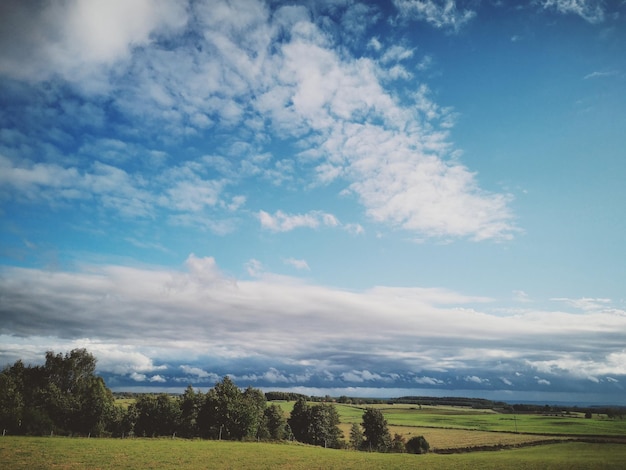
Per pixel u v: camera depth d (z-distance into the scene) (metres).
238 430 94.75
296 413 116.38
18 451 57.22
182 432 95.38
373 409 114.69
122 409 94.56
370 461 67.94
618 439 115.75
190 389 102.19
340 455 75.31
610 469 62.19
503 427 153.38
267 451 73.69
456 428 150.25
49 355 98.56
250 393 118.38
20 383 90.81
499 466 64.81
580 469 62.22
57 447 62.72
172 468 51.34
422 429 147.25
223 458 62.12
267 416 111.12
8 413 78.31
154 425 94.12
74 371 99.38
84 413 87.94
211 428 95.62
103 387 95.19
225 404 96.00
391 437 118.50
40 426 81.81
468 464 66.62
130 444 71.38
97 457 55.81
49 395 88.44
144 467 50.91
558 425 160.12
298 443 95.81
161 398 97.12
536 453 86.88
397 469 60.44
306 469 56.97
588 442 111.12
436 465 65.38
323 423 113.88
